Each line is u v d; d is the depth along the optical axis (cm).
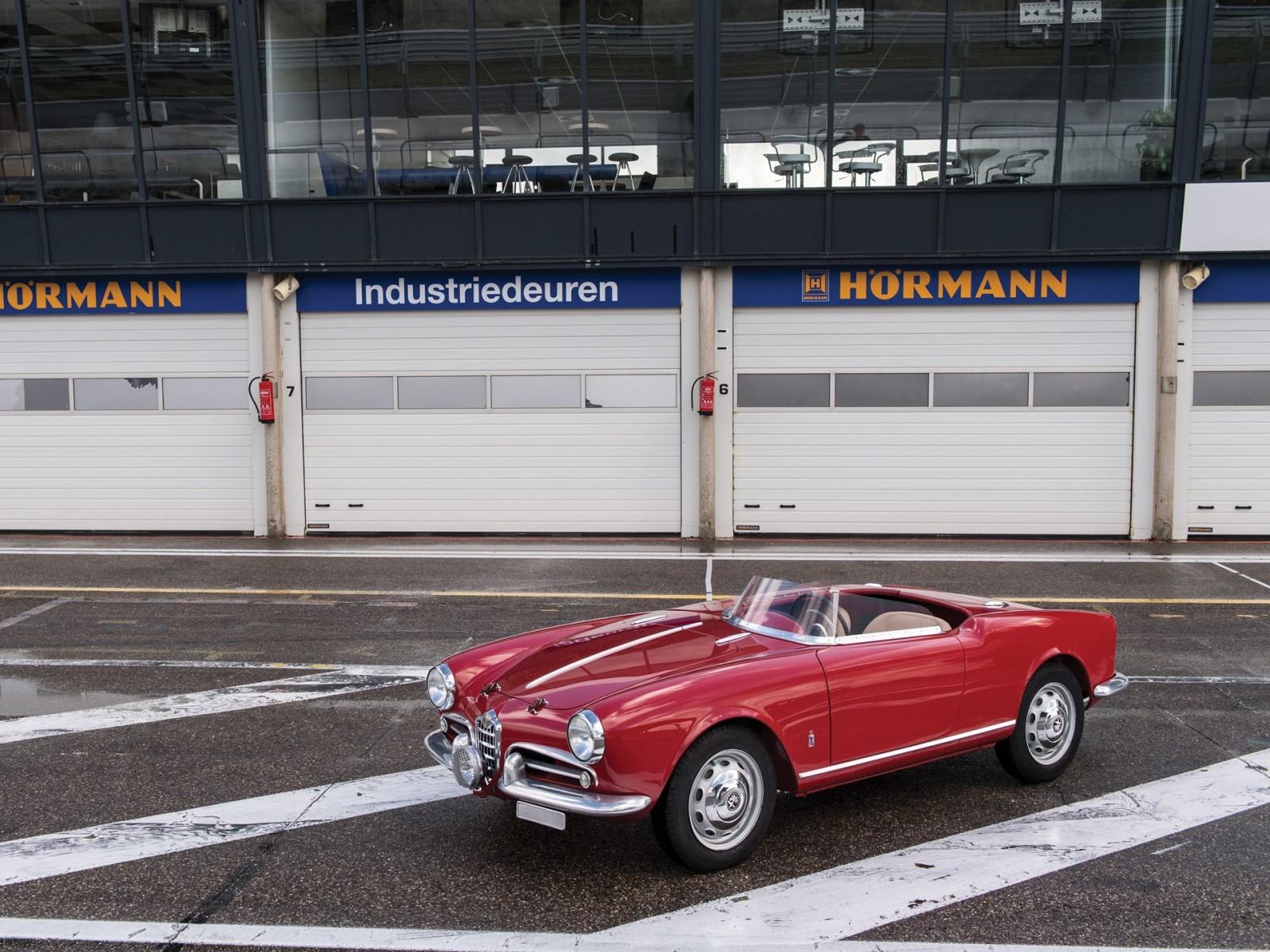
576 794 426
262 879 446
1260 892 430
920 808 528
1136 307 1435
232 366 1502
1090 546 1402
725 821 449
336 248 1479
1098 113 1424
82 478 1527
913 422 1465
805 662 475
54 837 490
